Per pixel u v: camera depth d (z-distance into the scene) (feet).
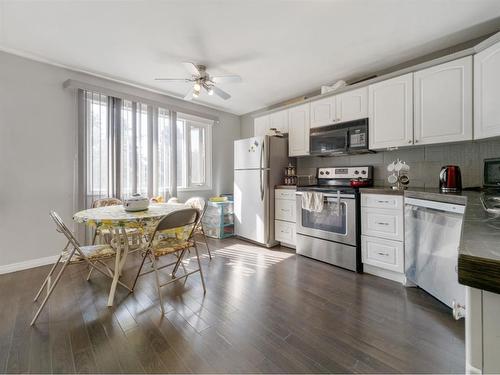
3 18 6.27
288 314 5.66
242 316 5.59
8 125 7.98
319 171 11.00
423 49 7.81
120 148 9.98
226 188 15.17
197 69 7.97
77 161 9.21
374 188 7.98
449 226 5.26
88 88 9.07
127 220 5.76
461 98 6.49
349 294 6.61
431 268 5.86
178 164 12.76
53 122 8.79
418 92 7.31
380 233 7.59
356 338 4.81
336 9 5.95
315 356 4.34
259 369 4.05
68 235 5.58
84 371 4.01
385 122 8.05
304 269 8.46
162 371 4.02
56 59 8.45
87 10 5.99
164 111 11.64
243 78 10.03
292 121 11.20
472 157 7.32
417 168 8.48
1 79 7.84
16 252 8.16
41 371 4.01
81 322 5.35
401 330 5.04
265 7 5.89
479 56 6.12
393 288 6.96
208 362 4.21
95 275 7.91
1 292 6.66
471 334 1.33
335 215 8.69
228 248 11.07
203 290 6.89
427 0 5.63
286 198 10.80
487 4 5.74
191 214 6.30
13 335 4.89
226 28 6.71
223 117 14.98
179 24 6.54
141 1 5.68
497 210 3.21
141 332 5.01
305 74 9.62
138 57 8.30
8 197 8.01
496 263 1.22
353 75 9.76
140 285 7.22
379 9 5.95
